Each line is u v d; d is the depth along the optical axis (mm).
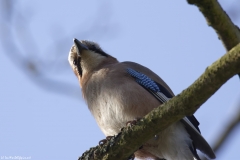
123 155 7840
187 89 6426
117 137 7797
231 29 6297
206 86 6109
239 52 5586
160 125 7035
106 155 7965
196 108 6527
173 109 6672
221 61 5820
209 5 5996
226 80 5938
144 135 7328
